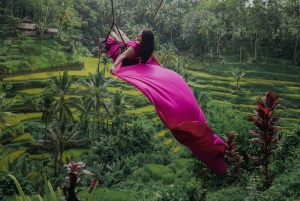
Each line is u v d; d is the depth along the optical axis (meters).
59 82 28.98
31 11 64.88
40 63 50.25
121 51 3.81
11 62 46.56
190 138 2.93
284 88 59.88
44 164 31.88
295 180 9.27
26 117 38.22
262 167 10.63
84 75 51.66
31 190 19.83
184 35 78.12
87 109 31.45
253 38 77.69
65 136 29.77
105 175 27.73
